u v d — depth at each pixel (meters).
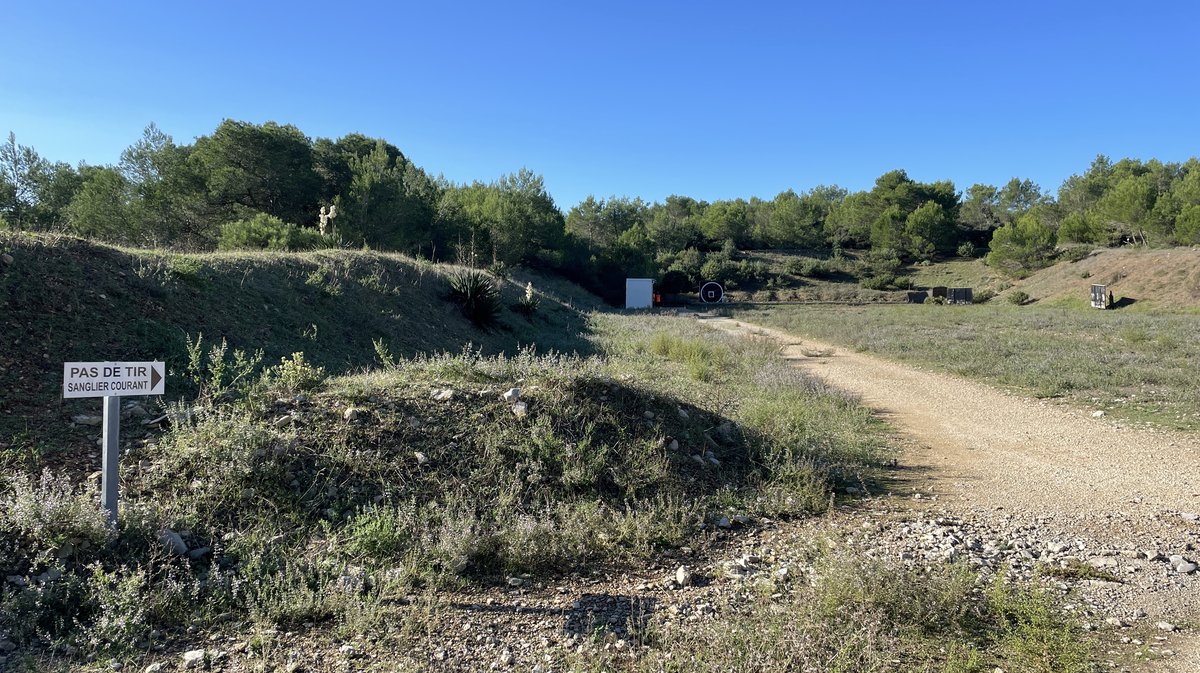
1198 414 9.35
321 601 3.65
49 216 28.00
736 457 6.94
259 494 4.55
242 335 9.42
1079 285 46.34
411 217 34.66
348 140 49.09
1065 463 7.49
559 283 53.69
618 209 81.69
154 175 27.34
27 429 5.05
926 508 5.97
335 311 12.54
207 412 5.27
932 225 78.19
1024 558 4.74
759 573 4.39
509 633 3.52
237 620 3.53
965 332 22.81
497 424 5.90
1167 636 3.55
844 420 9.38
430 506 4.81
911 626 3.56
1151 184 61.16
